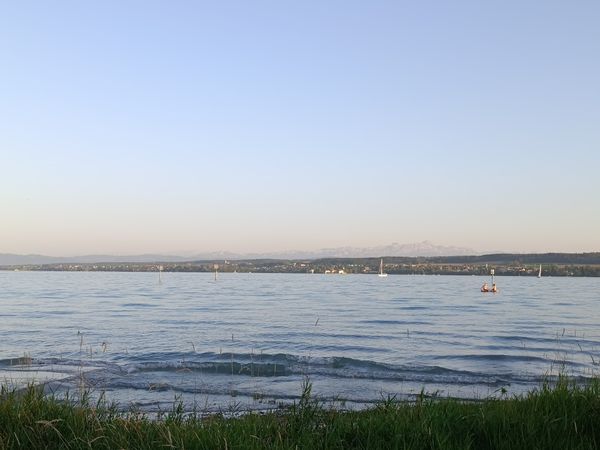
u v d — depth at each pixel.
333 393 13.26
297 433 5.34
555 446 4.71
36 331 27.27
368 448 4.84
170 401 11.89
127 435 5.11
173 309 43.09
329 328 29.77
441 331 29.03
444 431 5.16
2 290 77.94
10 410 5.44
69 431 5.16
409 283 130.50
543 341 25.17
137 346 22.11
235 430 5.27
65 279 147.88
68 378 13.41
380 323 33.06
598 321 35.75
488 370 17.11
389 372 16.30
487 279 172.62
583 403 5.67
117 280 140.12
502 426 5.21
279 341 24.34
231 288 92.06
